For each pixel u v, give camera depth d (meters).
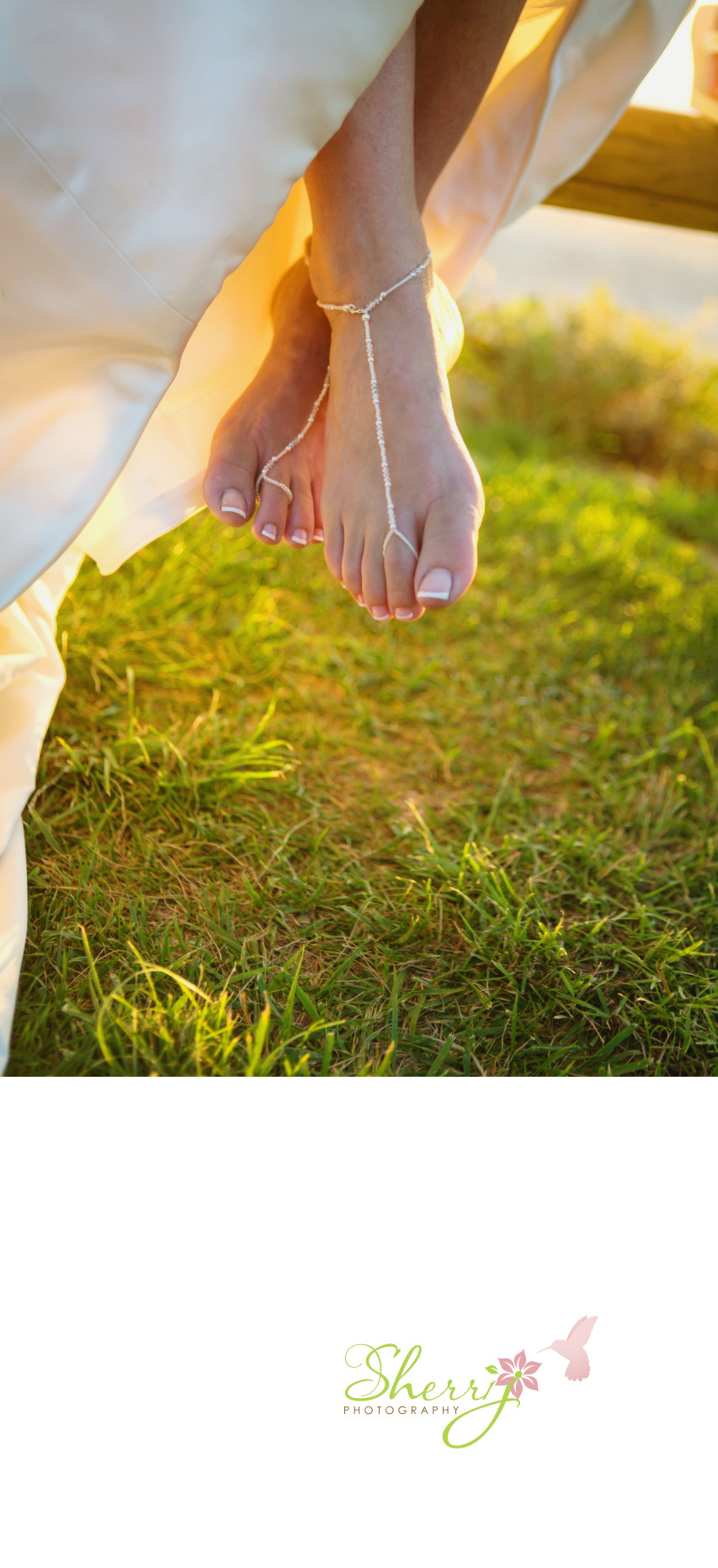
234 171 0.69
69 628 1.23
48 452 0.75
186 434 0.98
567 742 1.33
